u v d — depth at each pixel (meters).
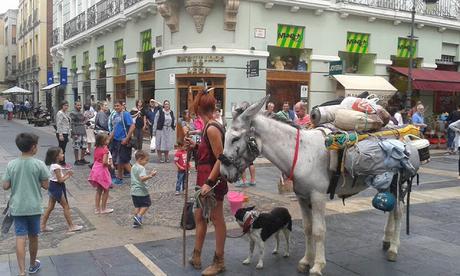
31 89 44.25
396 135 5.30
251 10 16.70
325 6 17.92
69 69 31.42
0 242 6.16
